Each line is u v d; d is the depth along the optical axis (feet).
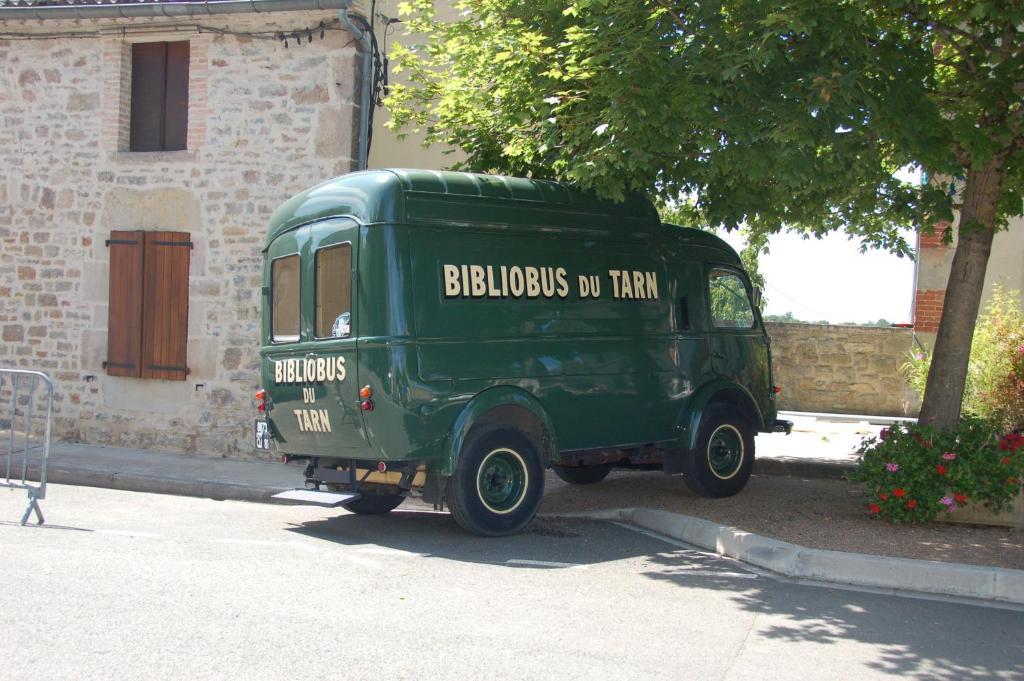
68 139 39.01
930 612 18.21
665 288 29.27
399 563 21.03
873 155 24.23
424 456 23.52
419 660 14.43
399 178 23.63
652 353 28.53
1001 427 28.19
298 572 19.77
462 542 23.70
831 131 23.43
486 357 24.54
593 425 27.04
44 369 39.37
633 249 28.48
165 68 38.73
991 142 24.86
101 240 38.70
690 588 19.47
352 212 24.02
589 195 27.48
